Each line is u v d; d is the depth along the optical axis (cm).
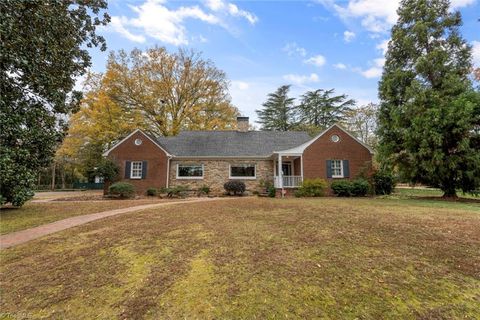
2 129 739
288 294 294
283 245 452
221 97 2783
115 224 654
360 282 318
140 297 295
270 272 346
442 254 400
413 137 1295
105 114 2331
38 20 728
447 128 1210
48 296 301
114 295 301
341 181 1572
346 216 696
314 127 3112
